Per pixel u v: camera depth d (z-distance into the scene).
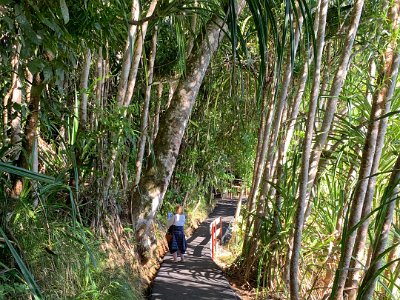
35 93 2.42
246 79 7.55
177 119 5.63
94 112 3.87
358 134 3.20
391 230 2.91
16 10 1.78
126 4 2.87
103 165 4.02
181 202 9.28
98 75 4.13
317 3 3.58
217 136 9.96
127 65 4.16
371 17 3.29
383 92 2.56
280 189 4.52
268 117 5.75
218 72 7.70
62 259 2.85
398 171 2.00
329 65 4.13
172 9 2.41
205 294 4.54
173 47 6.30
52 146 4.01
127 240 4.89
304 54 3.92
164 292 4.52
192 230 9.23
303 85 4.10
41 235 2.72
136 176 5.55
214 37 5.40
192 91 5.66
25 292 2.32
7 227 2.33
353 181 3.75
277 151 5.24
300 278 4.16
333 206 3.90
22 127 2.94
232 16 1.69
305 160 3.03
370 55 3.51
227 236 9.09
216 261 6.62
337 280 2.37
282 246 4.44
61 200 3.57
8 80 2.76
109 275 3.59
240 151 9.81
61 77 2.04
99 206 4.15
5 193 2.50
